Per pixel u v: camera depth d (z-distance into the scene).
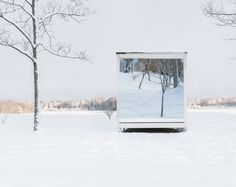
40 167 9.88
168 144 14.47
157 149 13.11
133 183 7.92
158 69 19.67
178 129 20.06
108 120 28.17
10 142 15.45
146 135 18.02
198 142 14.84
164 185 7.73
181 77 19.62
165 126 19.48
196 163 10.28
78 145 14.41
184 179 8.27
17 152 12.64
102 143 14.99
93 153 12.34
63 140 16.06
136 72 19.70
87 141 15.66
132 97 19.62
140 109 19.58
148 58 19.58
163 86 19.64
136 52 19.53
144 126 19.50
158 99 19.59
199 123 24.06
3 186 7.83
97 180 8.23
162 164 10.16
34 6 21.62
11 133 19.16
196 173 8.91
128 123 19.55
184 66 19.61
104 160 10.91
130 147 13.73
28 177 8.65
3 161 10.88
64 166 9.99
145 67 19.69
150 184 7.82
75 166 9.97
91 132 19.45
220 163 10.25
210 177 8.45
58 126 23.00
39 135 18.12
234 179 8.24
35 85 20.84
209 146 13.62
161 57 19.55
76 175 8.80
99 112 40.72
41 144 14.76
